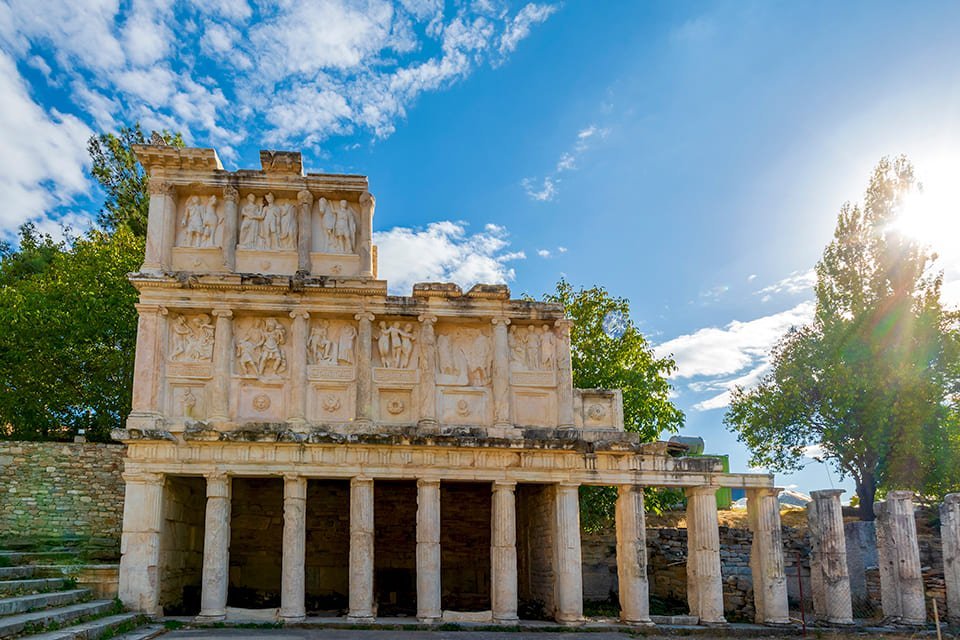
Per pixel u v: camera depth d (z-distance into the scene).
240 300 29.42
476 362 30.81
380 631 26.33
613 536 40.31
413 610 33.28
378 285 29.66
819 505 31.47
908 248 43.41
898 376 41.00
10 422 38.97
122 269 40.97
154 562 27.06
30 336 37.88
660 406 41.41
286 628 26.12
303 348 29.41
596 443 29.48
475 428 29.69
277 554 34.91
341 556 35.56
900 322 42.41
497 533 28.94
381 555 36.06
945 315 42.81
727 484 30.55
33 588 23.81
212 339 29.44
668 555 39.12
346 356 29.84
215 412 28.42
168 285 29.02
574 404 31.03
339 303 29.95
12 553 28.86
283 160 30.48
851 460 43.38
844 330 43.28
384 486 36.75
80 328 38.28
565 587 28.97
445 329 31.02
